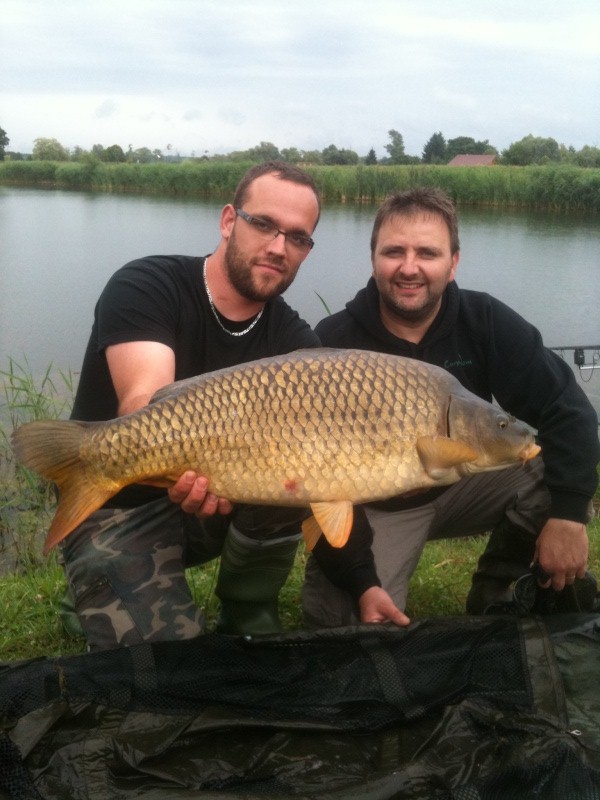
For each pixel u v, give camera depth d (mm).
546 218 21281
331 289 10836
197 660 1954
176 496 1960
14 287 11391
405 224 2564
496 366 2682
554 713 1855
